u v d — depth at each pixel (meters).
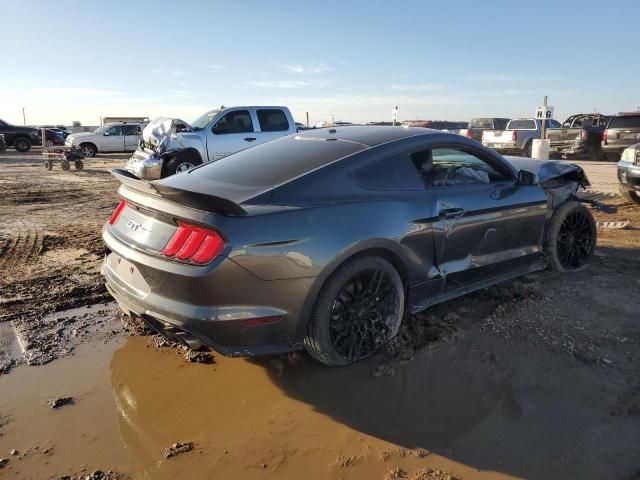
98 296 4.63
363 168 3.47
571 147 19.31
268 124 13.10
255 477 2.42
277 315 2.96
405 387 3.15
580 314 4.09
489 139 21.17
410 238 3.51
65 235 6.98
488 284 4.24
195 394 3.12
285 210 3.01
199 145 12.09
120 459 2.55
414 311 3.71
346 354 3.32
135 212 3.37
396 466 2.49
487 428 2.76
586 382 3.16
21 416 2.89
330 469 2.48
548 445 2.62
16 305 4.39
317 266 3.02
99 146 25.05
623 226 7.16
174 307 2.92
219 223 2.83
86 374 3.34
